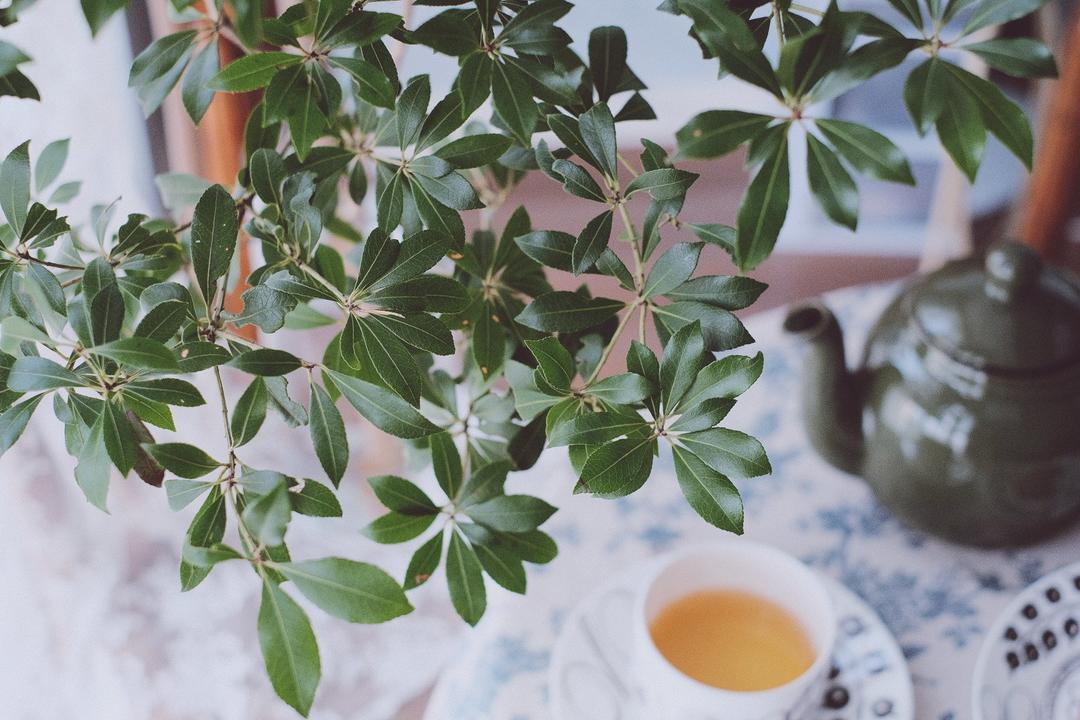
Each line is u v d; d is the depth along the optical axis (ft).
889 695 2.14
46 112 2.79
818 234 4.90
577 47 2.56
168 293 1.36
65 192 1.80
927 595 2.35
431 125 1.41
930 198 4.84
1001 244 2.21
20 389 1.28
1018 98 4.35
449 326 1.55
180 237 1.71
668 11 1.42
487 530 1.45
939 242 4.12
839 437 2.38
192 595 3.33
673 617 2.15
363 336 1.35
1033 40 1.33
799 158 4.57
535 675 2.24
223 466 1.37
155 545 3.39
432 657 3.28
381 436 3.19
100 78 2.84
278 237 1.46
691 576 2.16
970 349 2.19
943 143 1.34
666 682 1.93
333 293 1.35
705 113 1.32
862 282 4.87
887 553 2.43
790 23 1.47
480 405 1.61
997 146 4.82
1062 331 2.18
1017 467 2.19
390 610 1.24
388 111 1.54
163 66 1.51
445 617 3.37
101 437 1.32
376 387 1.34
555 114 1.42
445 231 1.42
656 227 1.44
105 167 2.95
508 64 1.38
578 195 1.36
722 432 1.31
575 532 2.47
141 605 3.31
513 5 1.49
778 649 2.10
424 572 1.44
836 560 2.42
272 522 1.19
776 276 4.89
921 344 2.24
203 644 3.24
